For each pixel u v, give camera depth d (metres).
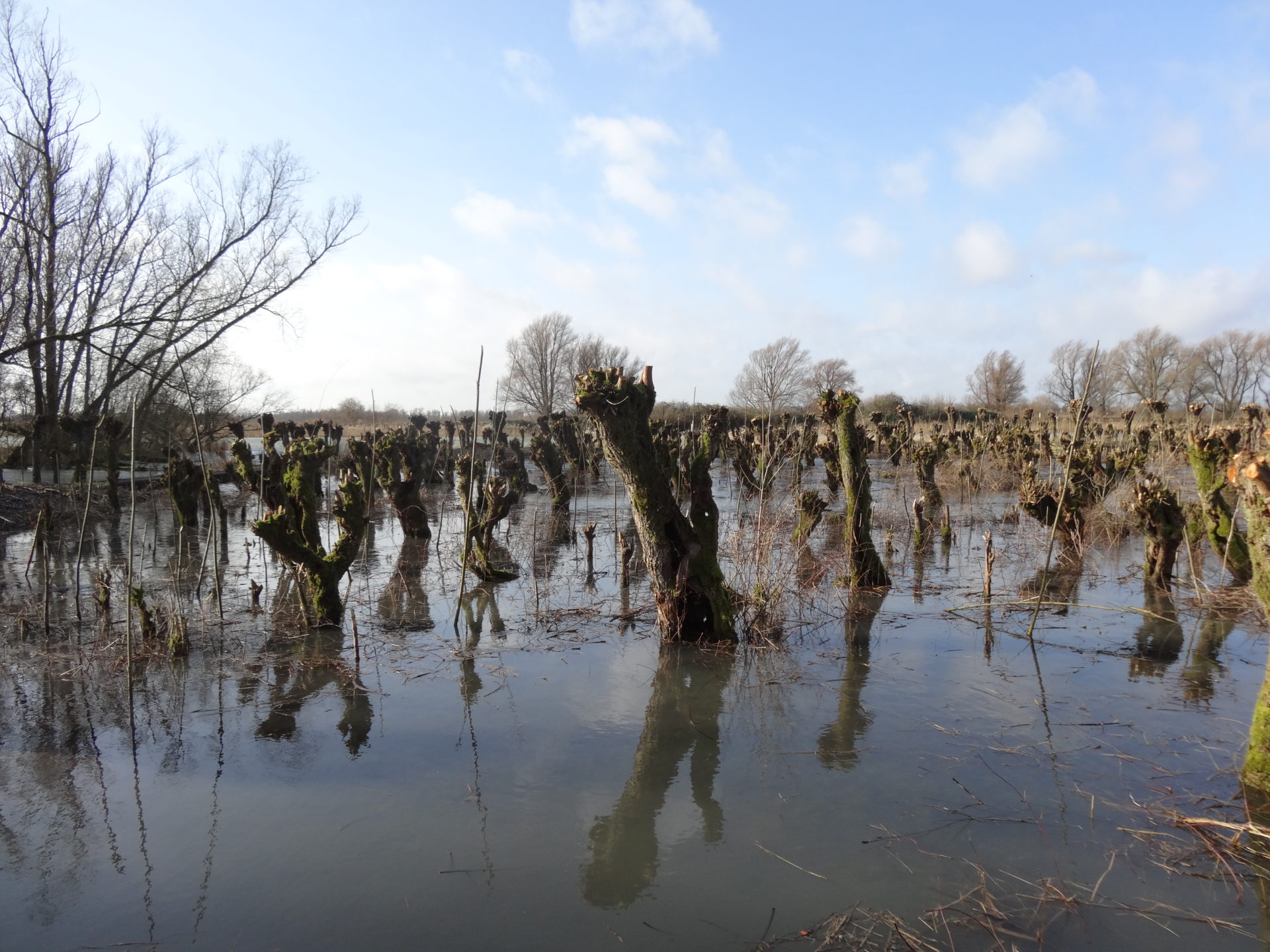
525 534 13.72
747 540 8.53
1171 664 6.38
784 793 4.40
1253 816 3.98
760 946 3.14
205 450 24.67
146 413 21.41
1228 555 8.33
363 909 3.41
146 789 4.50
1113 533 11.75
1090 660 6.48
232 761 4.85
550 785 4.52
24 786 4.54
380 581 10.18
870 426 26.64
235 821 4.14
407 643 7.32
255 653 7.00
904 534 12.85
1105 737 4.99
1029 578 9.61
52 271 20.97
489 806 4.29
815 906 3.40
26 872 3.70
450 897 3.49
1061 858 3.70
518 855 3.82
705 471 7.47
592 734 5.24
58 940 3.22
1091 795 4.27
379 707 5.72
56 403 22.17
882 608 8.33
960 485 18.52
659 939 3.20
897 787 4.43
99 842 3.95
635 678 6.32
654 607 8.39
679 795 4.40
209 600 8.94
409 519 13.40
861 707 5.61
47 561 7.42
